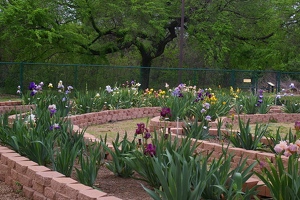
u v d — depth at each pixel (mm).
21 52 29734
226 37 30547
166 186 4598
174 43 42750
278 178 4766
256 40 33969
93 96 16047
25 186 5855
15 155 6527
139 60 46000
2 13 26125
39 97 14781
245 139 8227
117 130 12562
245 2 31078
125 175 6719
